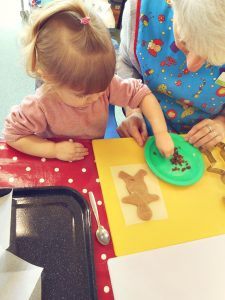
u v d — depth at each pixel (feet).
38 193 2.28
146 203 2.44
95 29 2.25
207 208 2.53
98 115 3.05
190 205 2.52
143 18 3.09
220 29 1.87
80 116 2.93
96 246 2.19
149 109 3.10
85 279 2.00
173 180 2.62
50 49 2.20
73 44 2.18
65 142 2.66
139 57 3.29
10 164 2.48
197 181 2.68
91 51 2.20
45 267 2.01
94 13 2.38
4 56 6.77
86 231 2.17
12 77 6.48
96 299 1.91
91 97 2.54
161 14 3.02
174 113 3.59
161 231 2.33
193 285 2.09
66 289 1.96
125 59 3.65
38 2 4.98
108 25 6.80
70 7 2.24
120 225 2.30
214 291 2.10
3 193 2.20
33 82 6.48
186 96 3.36
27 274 1.84
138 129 3.09
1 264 1.86
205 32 1.92
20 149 2.56
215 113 3.60
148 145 2.86
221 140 3.04
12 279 1.82
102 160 2.64
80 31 2.18
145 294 2.00
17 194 2.25
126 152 2.76
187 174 2.75
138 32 3.18
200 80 3.19
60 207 2.26
